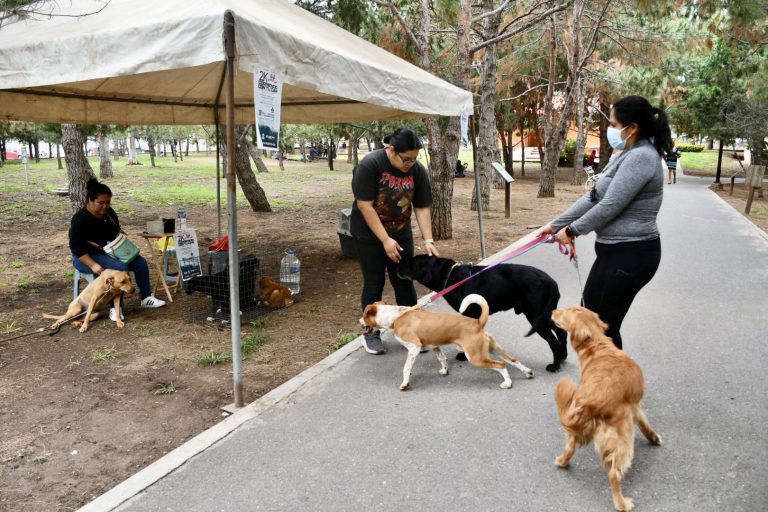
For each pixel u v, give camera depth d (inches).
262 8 189.9
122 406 155.7
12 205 594.9
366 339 189.5
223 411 152.9
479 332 158.4
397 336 163.6
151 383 170.2
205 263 296.5
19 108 263.1
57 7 187.9
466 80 402.3
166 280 283.7
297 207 626.2
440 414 146.3
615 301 136.2
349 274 312.3
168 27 141.3
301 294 271.3
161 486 117.4
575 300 251.9
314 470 122.4
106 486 119.9
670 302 247.0
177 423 146.6
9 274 308.0
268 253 368.5
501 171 534.6
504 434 135.6
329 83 174.2
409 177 183.6
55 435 140.3
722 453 125.3
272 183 975.6
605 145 1145.4
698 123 893.8
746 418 141.0
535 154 1847.9
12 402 157.8
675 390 157.9
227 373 177.9
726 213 562.9
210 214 561.6
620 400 106.5
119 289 215.5
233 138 147.3
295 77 159.6
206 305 248.8
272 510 109.5
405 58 483.8
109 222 240.8
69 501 114.9
